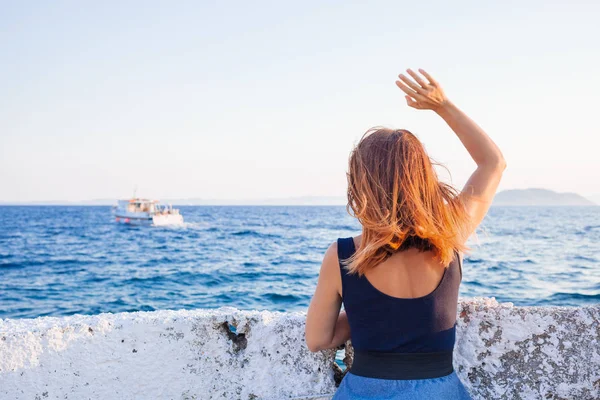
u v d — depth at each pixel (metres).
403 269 1.63
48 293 20.45
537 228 72.75
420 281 1.63
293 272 26.31
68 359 2.01
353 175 1.68
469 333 2.18
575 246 40.78
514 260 29.83
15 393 1.96
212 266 29.72
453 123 1.97
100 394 2.04
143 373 2.08
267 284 22.14
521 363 2.16
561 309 2.15
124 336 2.06
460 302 2.19
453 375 1.67
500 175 1.88
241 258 34.31
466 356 2.17
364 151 1.68
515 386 2.15
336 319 1.82
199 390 2.12
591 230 67.25
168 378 2.10
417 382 1.60
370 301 1.64
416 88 1.93
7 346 1.95
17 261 33.97
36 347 1.98
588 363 2.13
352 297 1.66
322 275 1.75
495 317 2.16
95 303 18.02
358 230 71.50
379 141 1.67
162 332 2.10
